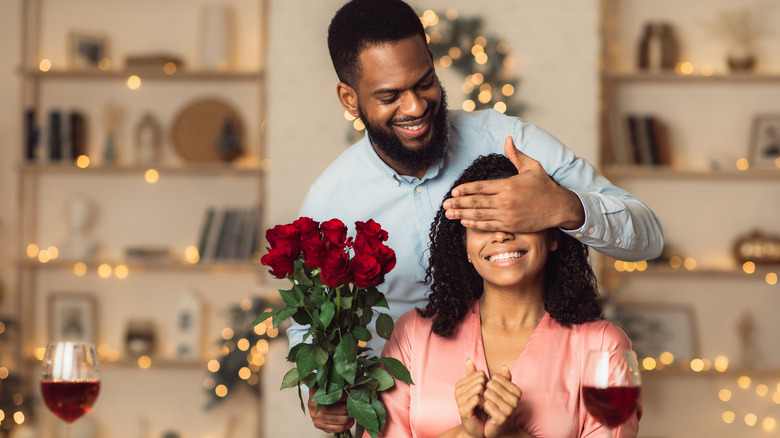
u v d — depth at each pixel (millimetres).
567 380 1471
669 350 4262
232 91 4457
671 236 4355
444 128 1763
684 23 4383
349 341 1396
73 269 4484
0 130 4461
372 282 1359
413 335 1574
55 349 1669
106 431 4434
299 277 1418
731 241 4340
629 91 4371
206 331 4438
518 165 1455
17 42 4480
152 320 4441
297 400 4074
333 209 2004
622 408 1275
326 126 4191
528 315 1529
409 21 1651
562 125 4148
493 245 1451
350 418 1493
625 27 4398
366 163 1936
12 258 4445
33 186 4469
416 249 1939
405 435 1502
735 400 4336
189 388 4449
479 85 4125
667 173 4148
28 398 4113
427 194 1900
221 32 4348
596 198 1532
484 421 1384
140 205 4465
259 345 4055
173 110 4461
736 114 4348
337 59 1741
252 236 4242
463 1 4207
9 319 4199
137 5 4480
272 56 4219
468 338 1532
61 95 4465
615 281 4211
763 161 4273
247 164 4438
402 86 1632
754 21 4367
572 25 4168
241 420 4434
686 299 4348
